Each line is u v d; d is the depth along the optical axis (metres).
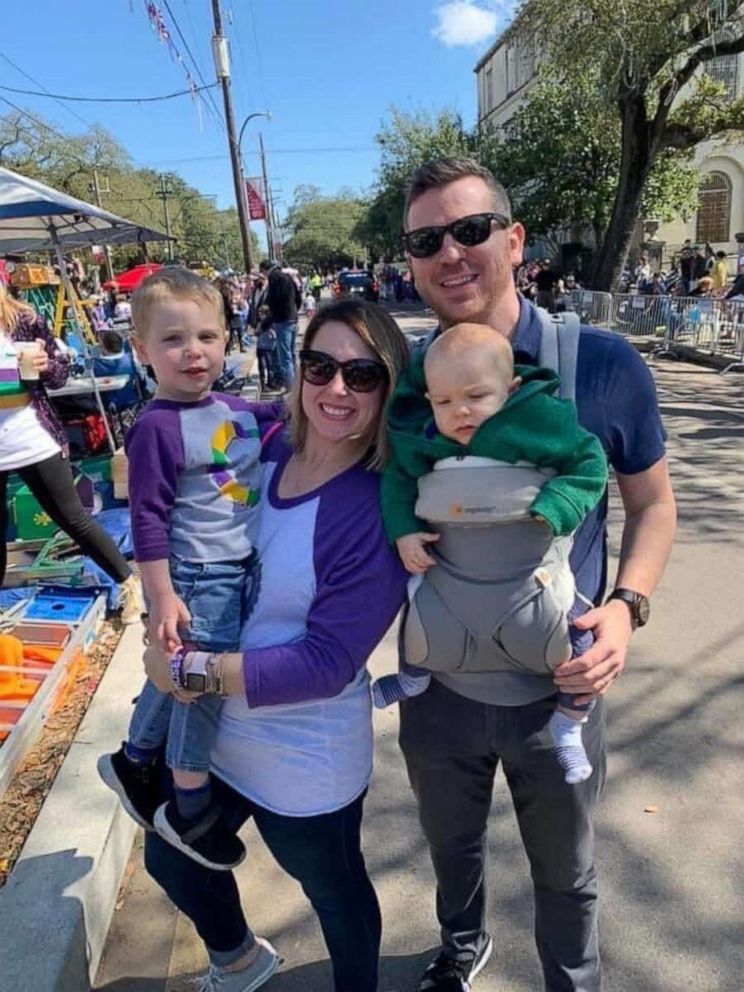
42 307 8.96
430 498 1.46
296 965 2.19
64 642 3.57
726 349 13.50
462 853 1.92
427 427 1.50
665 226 34.09
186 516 1.63
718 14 13.35
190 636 1.58
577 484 1.40
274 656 1.52
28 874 2.23
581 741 1.62
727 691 3.41
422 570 1.51
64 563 4.36
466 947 2.07
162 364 1.65
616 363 1.57
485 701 1.62
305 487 1.64
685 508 5.80
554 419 1.40
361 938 1.82
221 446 1.64
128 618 3.93
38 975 1.93
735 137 20.22
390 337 1.58
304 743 1.64
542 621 1.47
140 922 2.34
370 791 2.90
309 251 100.50
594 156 25.53
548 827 1.71
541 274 18.48
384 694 1.69
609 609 1.57
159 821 1.70
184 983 2.14
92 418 6.23
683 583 4.50
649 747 3.06
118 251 36.91
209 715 1.66
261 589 1.60
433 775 1.78
